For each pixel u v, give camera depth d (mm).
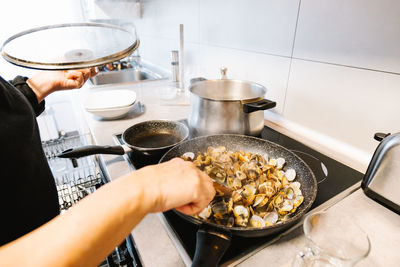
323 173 533
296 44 644
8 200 396
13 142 399
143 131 691
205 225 339
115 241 218
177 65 1190
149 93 1133
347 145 595
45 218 480
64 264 181
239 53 854
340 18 526
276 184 474
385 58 472
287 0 634
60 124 1850
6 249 179
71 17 1806
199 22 1032
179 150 551
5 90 417
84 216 203
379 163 420
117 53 387
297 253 347
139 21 1709
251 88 718
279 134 723
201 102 611
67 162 1369
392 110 486
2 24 1604
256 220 401
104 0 1453
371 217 407
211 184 303
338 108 588
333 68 572
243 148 601
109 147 549
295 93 689
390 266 325
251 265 333
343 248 333
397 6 432
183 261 348
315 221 362
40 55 379
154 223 414
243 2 777
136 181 247
